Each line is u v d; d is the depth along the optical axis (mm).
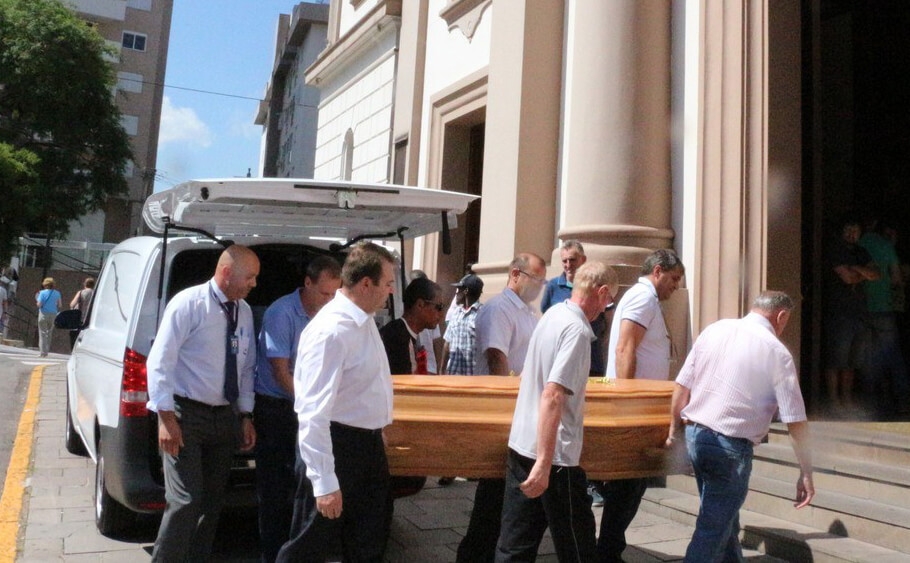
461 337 7293
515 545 3984
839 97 7934
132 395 4777
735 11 7195
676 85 7879
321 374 3523
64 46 31109
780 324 4168
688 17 7805
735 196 7047
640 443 4293
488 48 10391
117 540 5227
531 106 8891
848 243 7402
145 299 5027
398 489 5160
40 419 9797
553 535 3855
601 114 7953
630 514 4758
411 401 4207
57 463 7434
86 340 6387
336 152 16078
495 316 5477
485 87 10211
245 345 4387
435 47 11836
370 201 4934
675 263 5223
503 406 4211
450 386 4246
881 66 8148
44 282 18516
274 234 5898
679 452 4336
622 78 7863
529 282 5520
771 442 6098
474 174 11422
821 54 7805
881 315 7375
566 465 3826
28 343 25625
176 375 4148
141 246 5699
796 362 6914
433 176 11484
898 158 8125
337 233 5992
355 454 3641
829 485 5398
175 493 4051
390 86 13422
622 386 4508
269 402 4496
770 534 5086
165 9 48938
